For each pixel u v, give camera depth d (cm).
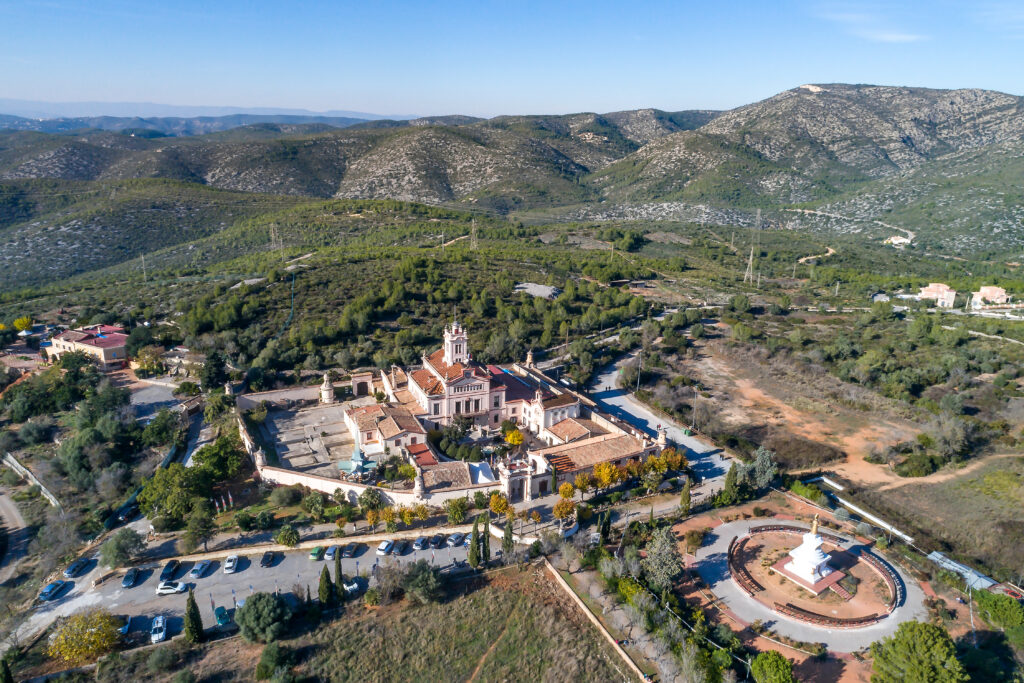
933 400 15162
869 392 15888
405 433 12150
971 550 9588
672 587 8688
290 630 8038
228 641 7869
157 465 11856
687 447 13088
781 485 11512
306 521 10294
